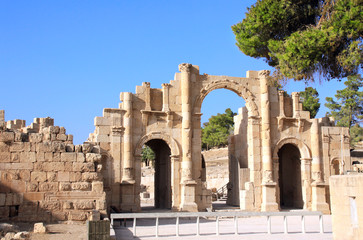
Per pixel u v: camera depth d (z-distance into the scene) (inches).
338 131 1657.2
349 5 1242.6
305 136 1627.7
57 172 935.7
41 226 768.3
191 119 1480.1
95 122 1396.4
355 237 601.6
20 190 904.9
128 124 1414.9
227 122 4638.3
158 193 1699.1
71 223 909.8
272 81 1578.5
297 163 1701.5
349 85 3661.4
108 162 1385.3
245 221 1259.8
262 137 1555.1
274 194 1514.5
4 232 733.9
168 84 1485.0
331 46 1262.3
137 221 1273.4
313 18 1435.8
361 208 595.2
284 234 890.7
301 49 1253.1
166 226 1097.4
